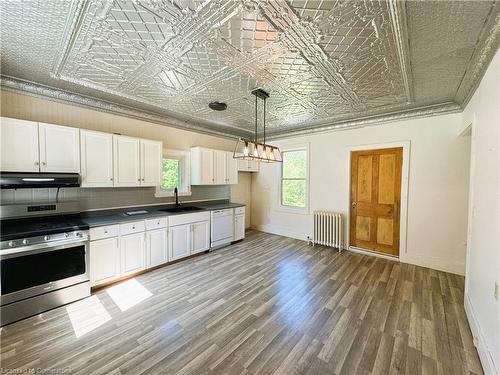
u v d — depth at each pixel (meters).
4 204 2.47
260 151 2.84
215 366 1.62
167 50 1.90
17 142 2.30
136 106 3.39
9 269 2.05
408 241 3.56
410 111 3.39
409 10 1.40
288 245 4.52
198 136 4.58
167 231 3.41
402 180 3.58
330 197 4.44
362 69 2.16
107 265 2.76
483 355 1.60
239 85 2.57
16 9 1.42
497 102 1.58
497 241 1.47
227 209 4.43
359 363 1.65
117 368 1.59
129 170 3.19
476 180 2.12
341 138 4.27
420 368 1.61
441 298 2.53
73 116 2.96
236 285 2.84
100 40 1.77
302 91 2.72
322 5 1.37
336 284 2.87
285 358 1.70
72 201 2.92
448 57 1.91
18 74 2.38
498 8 1.35
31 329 2.00
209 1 1.35
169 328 2.03
